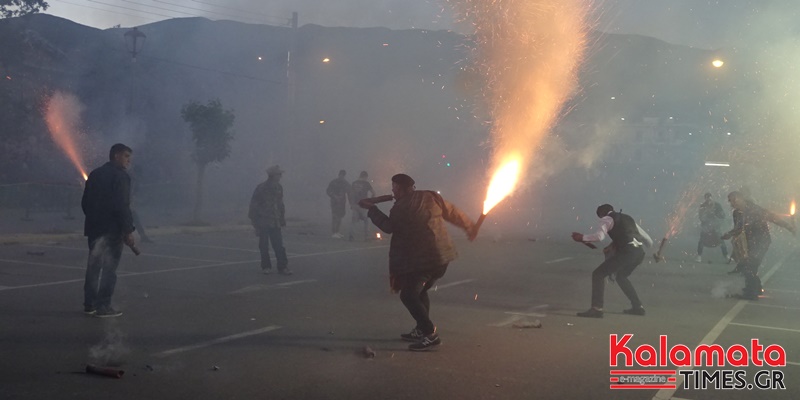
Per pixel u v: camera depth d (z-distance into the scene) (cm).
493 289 1213
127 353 704
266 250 1302
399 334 827
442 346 773
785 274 1598
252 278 1244
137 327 823
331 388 609
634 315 1005
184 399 568
